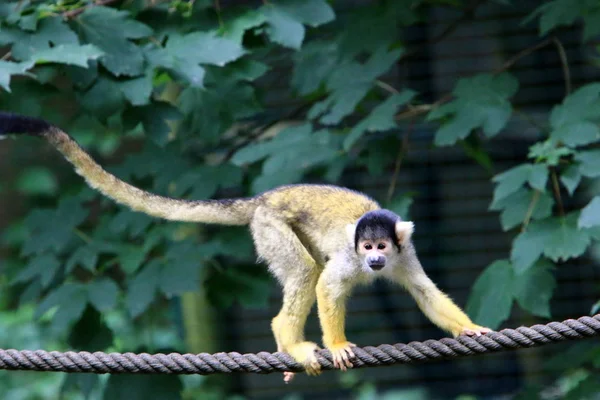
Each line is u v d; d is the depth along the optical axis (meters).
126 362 8.77
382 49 12.03
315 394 17.72
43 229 12.06
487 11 15.71
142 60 10.26
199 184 11.74
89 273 13.33
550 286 10.54
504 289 10.63
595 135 10.30
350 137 11.06
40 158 19.78
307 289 9.53
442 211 16.30
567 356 12.18
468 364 17.14
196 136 12.00
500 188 10.27
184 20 11.05
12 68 9.14
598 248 15.37
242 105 11.14
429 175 16.08
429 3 13.55
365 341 16.89
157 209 9.96
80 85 10.16
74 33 10.07
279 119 13.75
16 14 10.14
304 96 13.19
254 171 12.57
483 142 14.91
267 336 16.39
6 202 20.52
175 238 12.38
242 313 16.41
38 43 9.95
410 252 9.15
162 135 10.59
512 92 11.13
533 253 10.28
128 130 10.61
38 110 11.12
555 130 10.62
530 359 16.34
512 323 15.70
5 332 17.59
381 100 12.86
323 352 8.70
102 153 18.05
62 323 10.87
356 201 9.69
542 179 10.13
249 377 17.66
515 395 12.65
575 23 14.96
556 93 15.30
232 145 13.41
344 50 12.23
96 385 11.45
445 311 8.87
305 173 12.46
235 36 10.75
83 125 17.30
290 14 11.07
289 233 9.66
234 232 11.55
